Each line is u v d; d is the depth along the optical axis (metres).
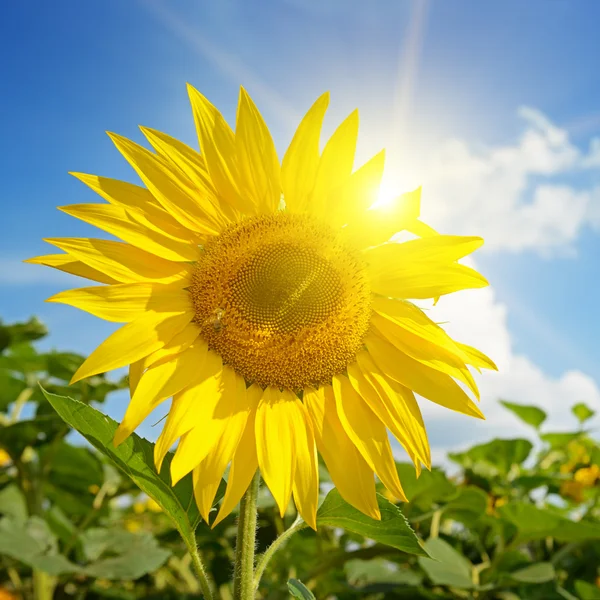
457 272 0.46
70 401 0.40
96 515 0.87
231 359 0.45
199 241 0.47
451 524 0.88
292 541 0.77
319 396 0.46
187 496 0.42
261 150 0.46
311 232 0.48
